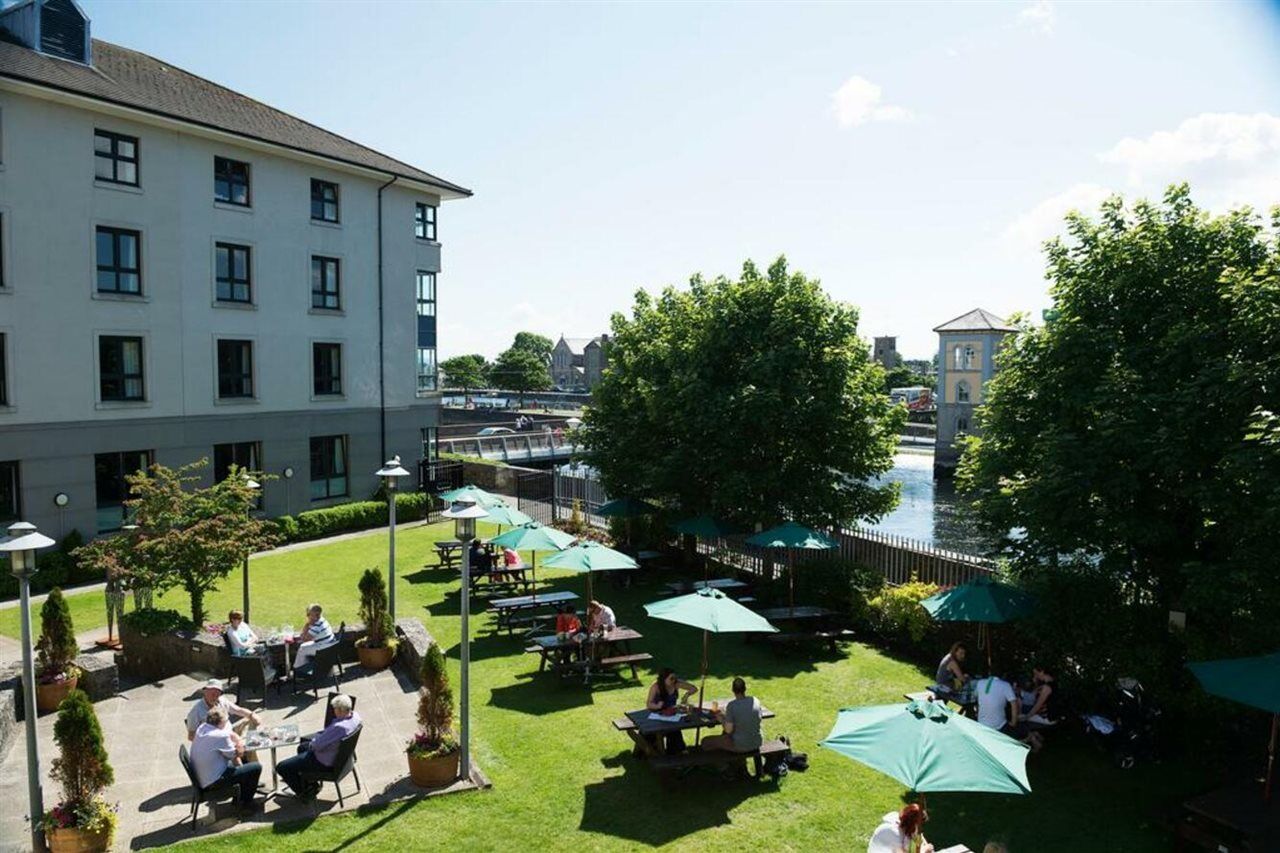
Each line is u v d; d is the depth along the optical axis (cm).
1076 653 1291
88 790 891
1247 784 968
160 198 2636
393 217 3459
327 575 2338
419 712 1072
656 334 2512
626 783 1067
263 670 1322
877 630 1725
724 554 2328
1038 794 1066
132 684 1442
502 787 1050
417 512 3325
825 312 2072
